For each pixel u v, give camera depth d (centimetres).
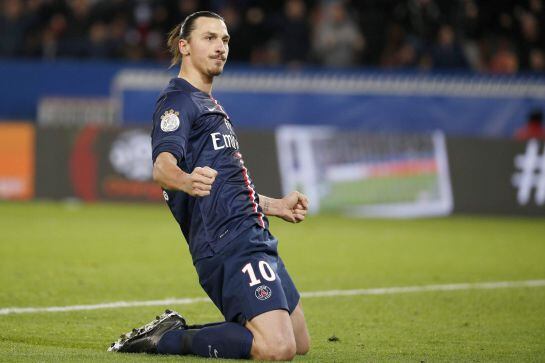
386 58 8150
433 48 8044
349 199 6488
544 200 6581
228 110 7700
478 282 3741
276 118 7706
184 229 2236
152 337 2189
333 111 7706
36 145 6556
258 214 2212
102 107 7838
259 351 2081
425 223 6116
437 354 2381
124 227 5325
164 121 2139
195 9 8219
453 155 6581
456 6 8375
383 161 6506
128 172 6500
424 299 3316
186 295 3281
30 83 7912
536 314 3052
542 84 7675
